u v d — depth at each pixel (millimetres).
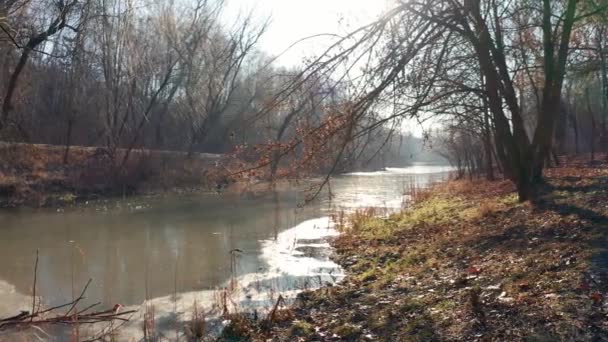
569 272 7078
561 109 29797
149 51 32969
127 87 30875
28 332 8102
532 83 19797
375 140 9297
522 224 10945
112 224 19234
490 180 26547
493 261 8875
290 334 7434
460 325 6328
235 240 15984
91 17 20531
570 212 10711
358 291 9195
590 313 5750
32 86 30281
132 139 33781
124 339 7801
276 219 20406
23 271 12258
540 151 16344
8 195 24125
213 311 9000
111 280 11414
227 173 9086
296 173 8711
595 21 14133
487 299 6934
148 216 21344
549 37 13625
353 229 16531
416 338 6297
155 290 10578
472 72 14352
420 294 8047
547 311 6051
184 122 39406
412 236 13586
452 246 10984
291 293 9875
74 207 23922
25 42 18469
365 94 8367
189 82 35969
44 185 25922
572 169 21422
